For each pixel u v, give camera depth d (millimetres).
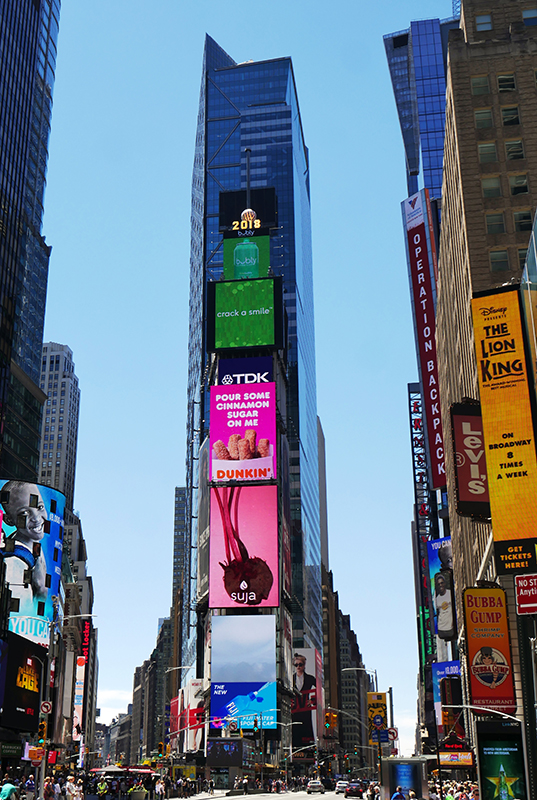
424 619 175375
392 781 61125
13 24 165250
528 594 55812
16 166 163500
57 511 119188
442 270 111188
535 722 54906
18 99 166625
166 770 116750
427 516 181000
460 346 92438
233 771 129875
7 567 111750
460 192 82000
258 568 163625
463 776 105312
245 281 190375
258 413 172375
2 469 145125
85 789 110562
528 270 60812
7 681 77562
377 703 88188
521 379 61250
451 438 66500
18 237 162500
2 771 80812
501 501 59875
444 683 113938
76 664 182375
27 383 159625
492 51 84312
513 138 81312
